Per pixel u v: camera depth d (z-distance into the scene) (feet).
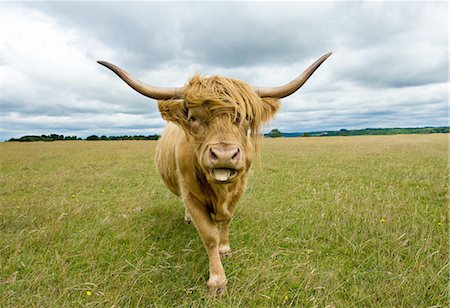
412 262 11.56
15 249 13.84
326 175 32.17
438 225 15.29
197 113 9.98
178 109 10.67
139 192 26.94
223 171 9.26
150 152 76.28
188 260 13.08
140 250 14.20
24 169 44.14
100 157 62.80
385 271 11.03
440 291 9.84
